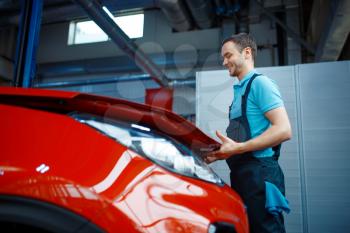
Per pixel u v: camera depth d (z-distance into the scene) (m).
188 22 6.62
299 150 2.47
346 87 2.50
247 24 6.70
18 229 0.90
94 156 0.85
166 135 1.16
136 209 0.79
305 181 2.41
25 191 0.77
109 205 0.77
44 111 0.96
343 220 2.29
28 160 0.81
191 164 1.09
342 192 2.33
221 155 1.31
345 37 4.37
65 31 8.48
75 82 7.72
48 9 5.72
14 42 7.54
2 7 5.88
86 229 0.75
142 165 0.89
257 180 1.27
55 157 0.83
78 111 1.01
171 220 0.81
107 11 4.76
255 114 1.36
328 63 2.57
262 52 6.66
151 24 7.77
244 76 1.50
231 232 0.96
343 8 3.70
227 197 1.06
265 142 1.22
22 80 3.41
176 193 0.88
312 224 2.33
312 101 2.53
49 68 7.72
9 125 0.89
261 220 1.22
